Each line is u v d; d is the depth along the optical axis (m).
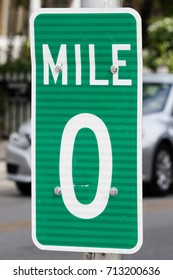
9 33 49.88
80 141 6.35
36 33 6.38
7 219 24.38
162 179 30.00
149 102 30.95
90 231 6.33
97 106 6.32
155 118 30.22
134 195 6.25
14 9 50.12
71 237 6.37
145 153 29.20
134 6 51.62
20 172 29.47
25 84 45.50
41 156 6.40
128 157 6.27
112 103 6.30
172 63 50.47
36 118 6.41
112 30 6.28
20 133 29.70
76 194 6.35
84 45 6.32
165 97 31.16
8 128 45.50
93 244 6.32
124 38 6.26
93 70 6.32
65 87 6.37
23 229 22.70
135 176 6.25
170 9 47.25
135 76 6.26
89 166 6.33
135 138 6.26
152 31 50.94
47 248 6.39
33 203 6.41
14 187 32.34
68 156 6.37
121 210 6.28
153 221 24.22
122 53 6.27
